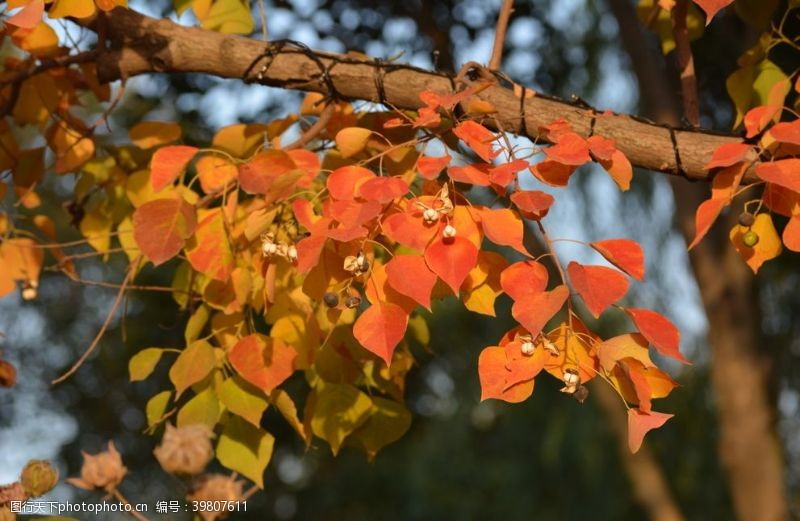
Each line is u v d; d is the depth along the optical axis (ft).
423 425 18.52
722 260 10.32
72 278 5.99
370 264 4.86
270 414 14.38
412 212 4.79
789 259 10.71
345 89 5.66
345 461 18.56
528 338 4.75
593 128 5.35
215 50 5.82
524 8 9.32
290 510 18.57
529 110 5.39
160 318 12.66
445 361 16.87
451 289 4.80
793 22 7.44
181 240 5.25
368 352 5.59
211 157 5.84
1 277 6.12
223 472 11.24
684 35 5.86
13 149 6.26
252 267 5.44
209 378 5.49
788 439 12.50
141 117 9.67
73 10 5.28
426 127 5.21
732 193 5.08
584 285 4.69
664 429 13.24
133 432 16.06
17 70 6.28
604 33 10.13
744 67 5.74
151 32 5.89
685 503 13.42
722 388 10.44
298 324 5.37
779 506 10.30
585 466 14.78
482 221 4.78
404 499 18.03
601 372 4.75
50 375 16.53
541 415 15.39
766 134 5.06
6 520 4.92
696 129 5.35
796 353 11.76
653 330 4.64
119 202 6.15
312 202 5.13
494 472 16.07
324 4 8.65
